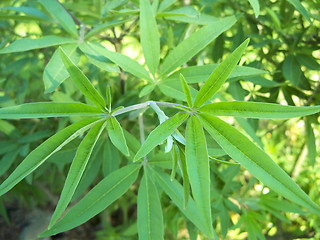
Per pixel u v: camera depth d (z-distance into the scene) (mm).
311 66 306
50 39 232
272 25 318
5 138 404
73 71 171
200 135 164
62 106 175
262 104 162
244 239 524
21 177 163
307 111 156
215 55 301
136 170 227
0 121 336
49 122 368
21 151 336
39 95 417
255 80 292
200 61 320
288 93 327
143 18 222
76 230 669
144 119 332
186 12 267
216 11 354
